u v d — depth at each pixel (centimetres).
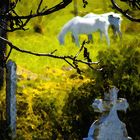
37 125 1878
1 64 584
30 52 570
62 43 3089
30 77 2169
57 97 1953
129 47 1900
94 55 2742
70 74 2158
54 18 4184
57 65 2462
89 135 1218
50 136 1858
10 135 1817
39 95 1970
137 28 3919
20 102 1934
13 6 548
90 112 1845
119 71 1864
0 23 555
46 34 3744
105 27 3300
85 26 3234
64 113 1880
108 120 1206
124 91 1850
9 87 1852
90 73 1888
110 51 1889
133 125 1820
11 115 1847
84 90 1880
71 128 1858
